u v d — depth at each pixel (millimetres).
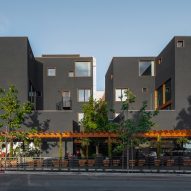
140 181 21812
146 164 31453
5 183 20062
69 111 37188
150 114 31484
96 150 36750
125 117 34031
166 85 41125
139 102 45375
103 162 31625
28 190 17109
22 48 38469
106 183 20469
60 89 46719
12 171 28203
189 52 37719
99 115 37594
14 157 31359
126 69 45969
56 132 36312
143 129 30234
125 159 31938
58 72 46875
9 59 38344
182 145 35406
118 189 17812
